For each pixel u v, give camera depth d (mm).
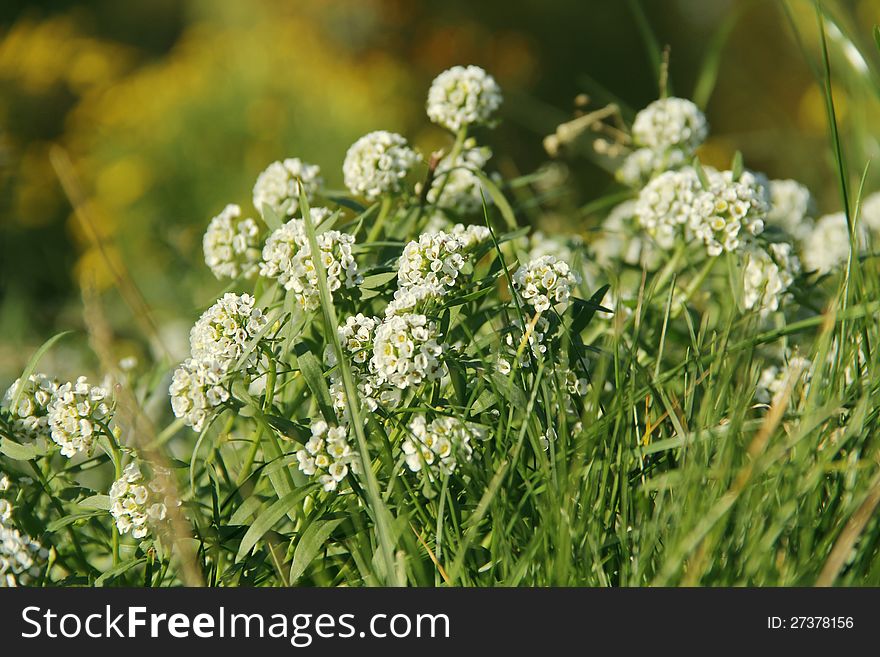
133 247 1899
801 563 764
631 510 790
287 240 811
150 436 790
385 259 860
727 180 878
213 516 799
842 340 809
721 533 761
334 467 780
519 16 3219
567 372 813
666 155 961
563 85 3152
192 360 798
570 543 766
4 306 1333
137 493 788
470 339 819
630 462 800
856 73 969
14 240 1854
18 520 810
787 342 885
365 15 3111
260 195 901
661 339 823
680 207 875
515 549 792
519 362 804
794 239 964
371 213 896
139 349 1171
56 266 1852
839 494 787
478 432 796
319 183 906
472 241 836
